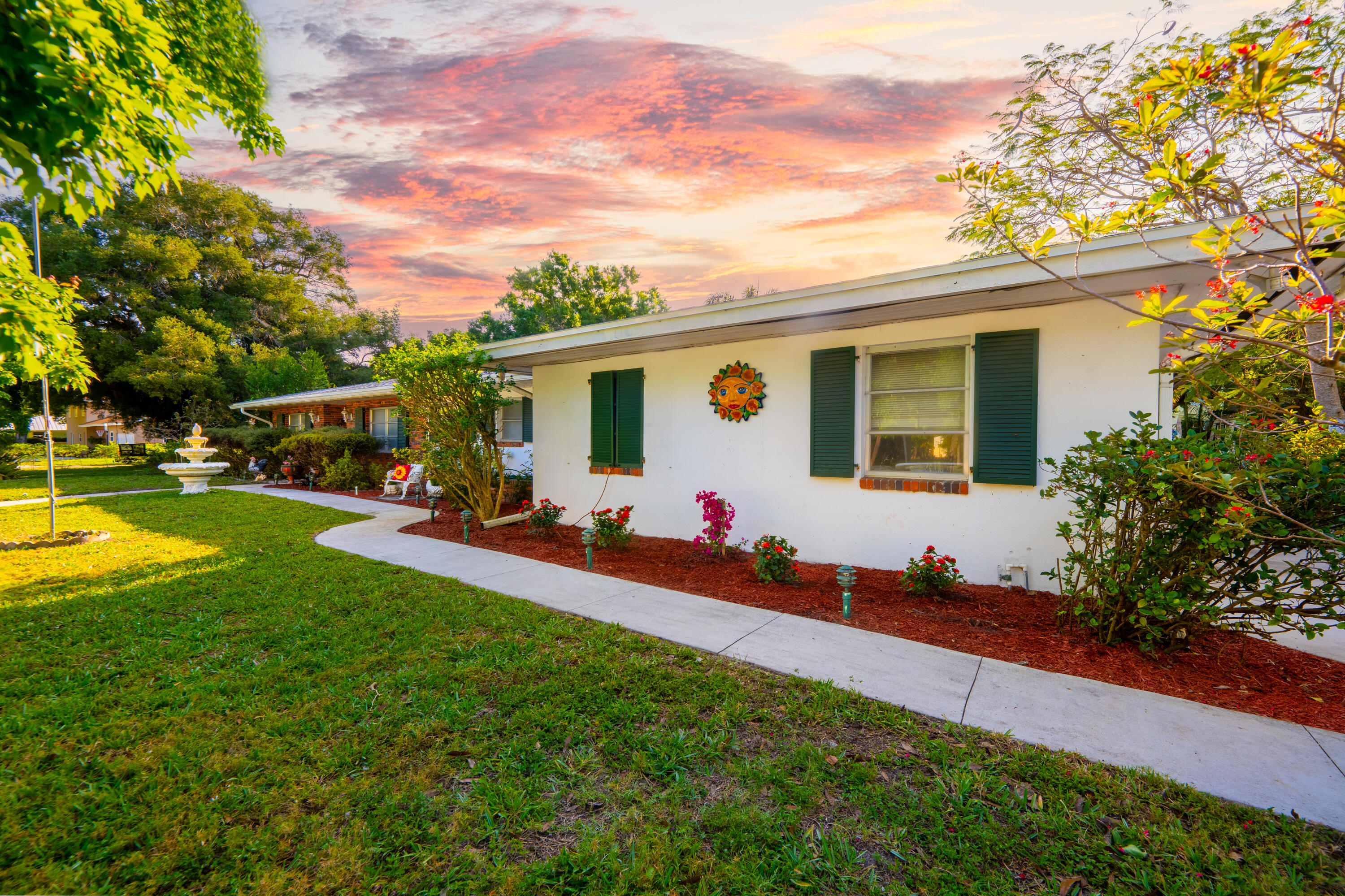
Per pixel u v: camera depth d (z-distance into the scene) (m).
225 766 2.43
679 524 7.18
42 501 11.42
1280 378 3.42
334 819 2.13
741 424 6.56
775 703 3.02
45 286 3.86
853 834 2.04
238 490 14.05
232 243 28.94
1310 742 2.60
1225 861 1.86
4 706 2.96
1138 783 2.28
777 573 5.16
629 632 4.06
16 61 1.85
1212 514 3.09
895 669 3.43
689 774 2.41
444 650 3.72
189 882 1.85
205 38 5.25
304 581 5.37
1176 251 3.46
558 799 2.25
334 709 2.94
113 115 2.32
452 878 1.85
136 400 25.19
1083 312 4.57
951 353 5.23
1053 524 4.74
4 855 1.93
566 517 8.56
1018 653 3.66
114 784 2.33
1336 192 2.18
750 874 1.85
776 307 5.10
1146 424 3.56
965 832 2.03
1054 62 6.59
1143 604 3.35
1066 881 1.81
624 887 1.80
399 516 9.65
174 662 3.53
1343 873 1.82
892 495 5.51
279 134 6.26
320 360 23.56
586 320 30.72
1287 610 3.13
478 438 8.55
